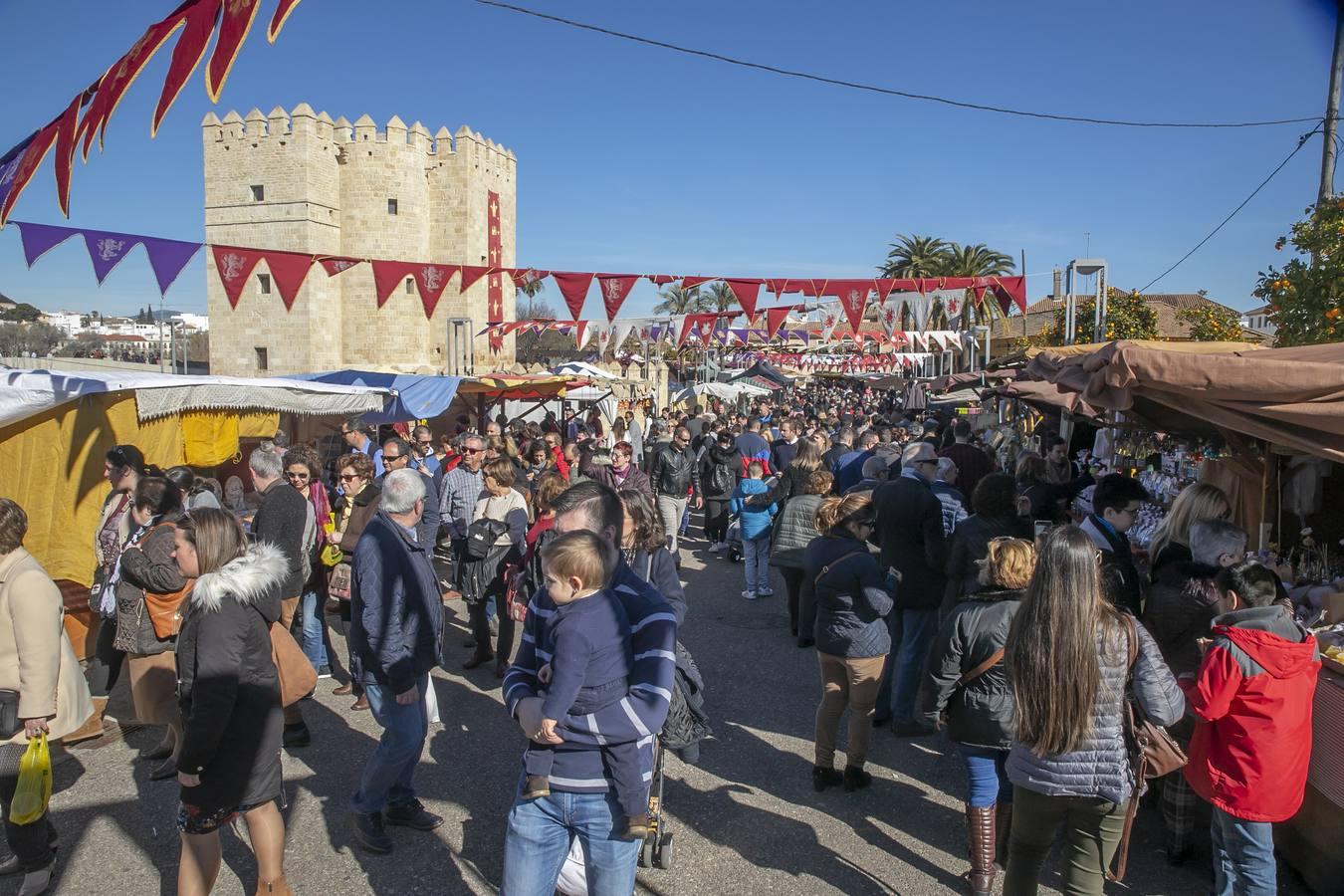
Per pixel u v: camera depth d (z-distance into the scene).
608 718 2.54
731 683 6.19
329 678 6.14
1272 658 3.00
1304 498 5.03
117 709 5.52
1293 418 3.36
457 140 41.91
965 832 4.10
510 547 6.09
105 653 4.82
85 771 4.64
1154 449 7.95
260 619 3.07
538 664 2.72
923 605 5.16
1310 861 3.52
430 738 5.14
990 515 4.71
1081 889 2.72
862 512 4.36
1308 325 7.05
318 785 4.49
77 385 6.01
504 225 45.97
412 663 3.72
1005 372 13.20
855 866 3.79
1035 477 7.32
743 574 9.87
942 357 30.39
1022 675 2.70
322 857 3.81
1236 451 5.03
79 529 6.12
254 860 3.74
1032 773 2.72
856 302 8.19
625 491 4.21
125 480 5.03
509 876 2.63
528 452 9.28
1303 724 3.05
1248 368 3.44
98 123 4.01
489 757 4.89
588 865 2.62
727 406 25.81
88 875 3.64
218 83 3.43
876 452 9.12
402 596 3.71
